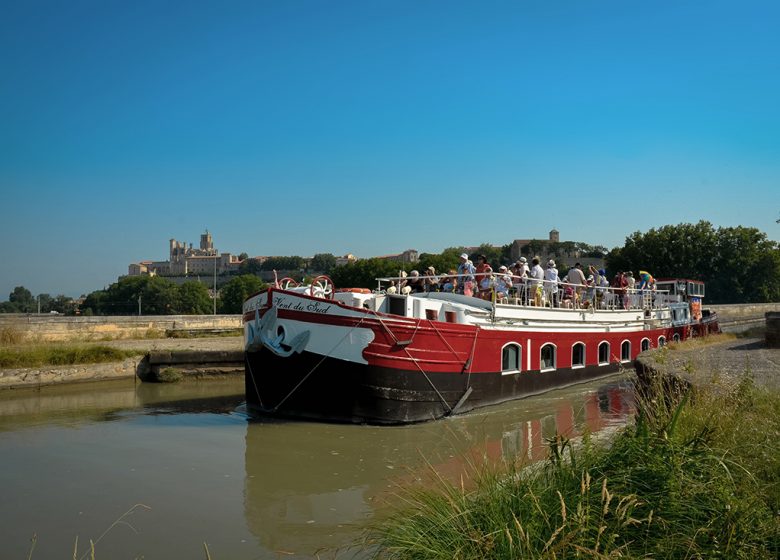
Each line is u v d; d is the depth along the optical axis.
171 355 26.67
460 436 15.23
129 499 10.54
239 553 8.32
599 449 6.68
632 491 5.62
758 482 5.77
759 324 51.53
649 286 31.42
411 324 16.77
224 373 27.33
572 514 5.19
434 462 12.53
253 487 11.22
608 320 26.12
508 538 5.19
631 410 17.95
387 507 9.89
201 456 13.41
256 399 17.75
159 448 14.12
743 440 6.79
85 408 19.75
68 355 25.25
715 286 80.00
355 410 16.36
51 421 17.47
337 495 10.73
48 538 8.91
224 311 122.94
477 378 18.88
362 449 13.97
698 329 35.47
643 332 29.08
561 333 23.05
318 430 15.90
